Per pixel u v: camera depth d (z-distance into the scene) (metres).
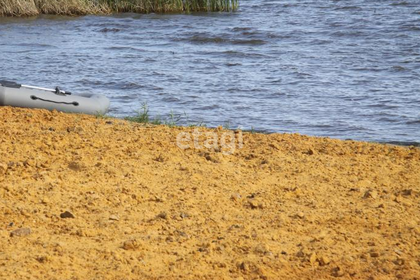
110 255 12.83
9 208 14.76
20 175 16.97
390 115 35.00
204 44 56.09
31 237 13.51
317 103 37.56
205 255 13.02
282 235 14.16
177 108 35.78
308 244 13.76
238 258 12.98
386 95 39.59
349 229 14.63
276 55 51.75
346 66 47.97
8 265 12.19
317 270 12.68
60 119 23.20
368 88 41.44
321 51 53.19
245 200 16.09
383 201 16.34
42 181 16.59
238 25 62.53
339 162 19.53
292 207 15.75
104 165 17.98
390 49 53.72
